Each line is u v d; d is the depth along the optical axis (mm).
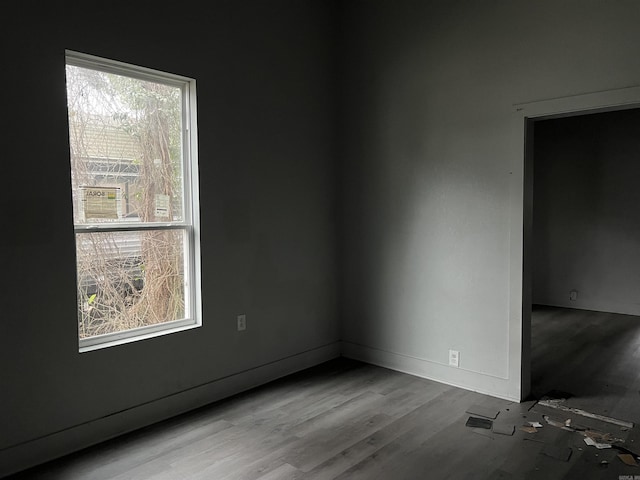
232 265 3742
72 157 2926
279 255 4121
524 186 3516
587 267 6777
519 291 3541
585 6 3201
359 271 4590
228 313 3730
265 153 3957
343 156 4633
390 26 4191
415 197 4121
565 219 6918
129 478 2602
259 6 3850
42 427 2771
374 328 4512
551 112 3359
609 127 6527
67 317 2854
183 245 3510
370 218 4461
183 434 3105
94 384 2982
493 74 3619
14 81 2602
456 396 3709
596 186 6648
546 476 2588
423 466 2697
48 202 2756
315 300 4488
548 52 3361
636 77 3035
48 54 2717
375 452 2854
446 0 3836
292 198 4211
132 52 3064
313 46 4344
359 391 3832
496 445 2926
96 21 2895
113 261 3143
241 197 3783
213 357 3643
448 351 3973
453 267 3908
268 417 3354
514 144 3531
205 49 3473
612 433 3066
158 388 3307
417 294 4156
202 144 3488
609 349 4867
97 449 2916
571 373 4180
